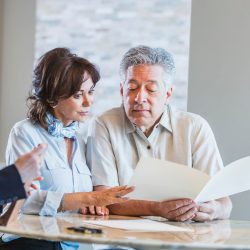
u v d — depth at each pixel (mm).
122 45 4086
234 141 3445
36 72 2754
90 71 2719
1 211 2211
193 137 2945
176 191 2500
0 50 4195
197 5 3498
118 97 4078
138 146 2943
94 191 2637
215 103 3471
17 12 4184
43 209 2525
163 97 2863
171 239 1983
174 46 3953
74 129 2830
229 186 2506
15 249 2490
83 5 4172
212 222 2645
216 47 3469
